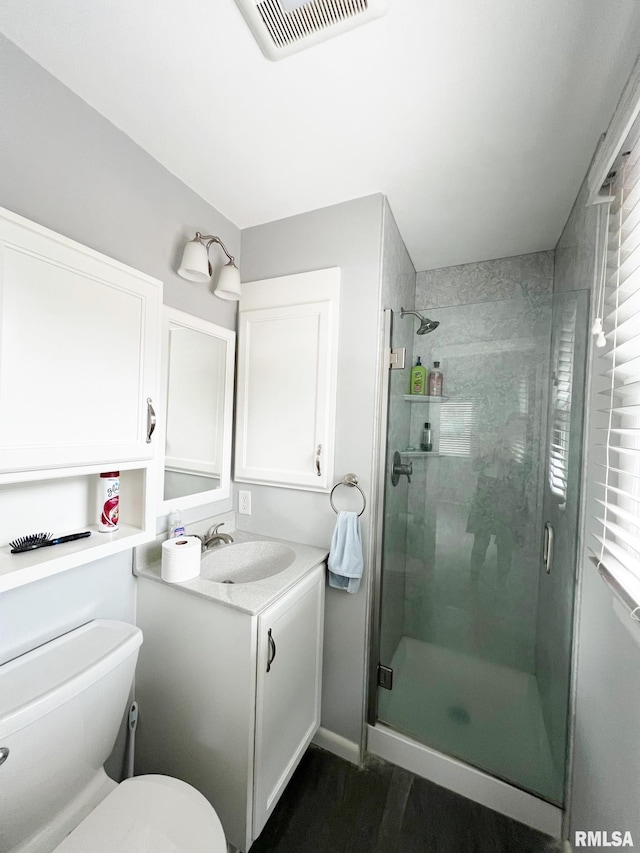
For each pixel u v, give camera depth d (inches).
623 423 36.2
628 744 30.2
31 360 30.3
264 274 63.6
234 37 32.5
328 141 45.2
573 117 39.6
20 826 30.4
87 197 40.3
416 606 69.7
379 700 59.3
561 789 47.3
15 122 33.7
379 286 54.6
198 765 43.6
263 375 62.5
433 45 32.5
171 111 41.0
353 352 56.4
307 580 51.2
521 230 65.0
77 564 34.6
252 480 63.4
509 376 62.2
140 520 43.1
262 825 42.8
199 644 43.5
